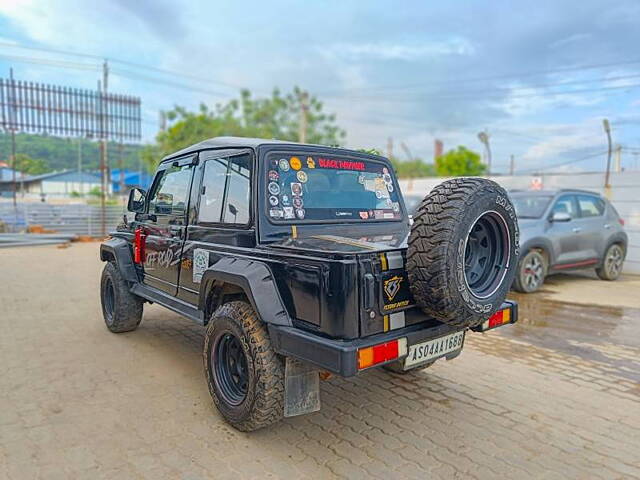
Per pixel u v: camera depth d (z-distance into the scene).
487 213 2.75
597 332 5.62
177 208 4.10
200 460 2.81
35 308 6.48
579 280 9.18
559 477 2.71
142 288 4.71
